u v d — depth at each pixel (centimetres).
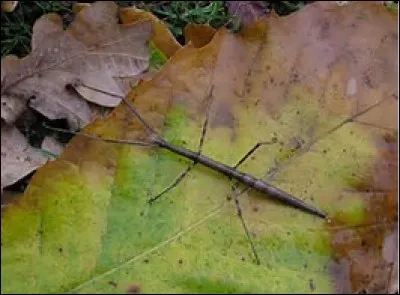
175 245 32
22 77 37
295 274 32
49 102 37
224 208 32
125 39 38
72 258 31
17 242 31
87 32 37
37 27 37
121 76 38
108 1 38
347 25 35
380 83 34
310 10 34
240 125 34
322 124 34
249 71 34
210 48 33
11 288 31
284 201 33
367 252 33
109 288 31
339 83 34
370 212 33
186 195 32
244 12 43
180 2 43
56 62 37
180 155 33
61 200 31
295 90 34
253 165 33
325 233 33
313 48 34
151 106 33
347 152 34
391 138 34
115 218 32
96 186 32
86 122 38
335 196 33
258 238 32
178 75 33
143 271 31
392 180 34
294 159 33
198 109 33
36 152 37
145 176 32
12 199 36
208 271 31
